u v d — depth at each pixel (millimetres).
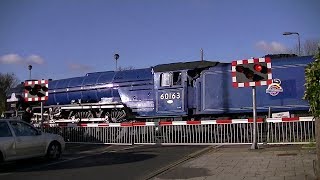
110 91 22797
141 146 17938
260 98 18203
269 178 9438
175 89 20141
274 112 17906
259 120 16125
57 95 25391
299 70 17688
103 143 19797
